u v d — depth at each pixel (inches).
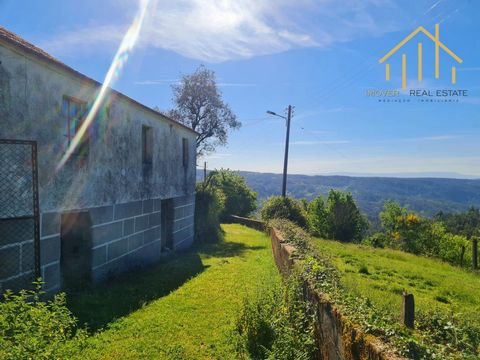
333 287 166.9
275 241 451.5
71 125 292.8
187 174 626.5
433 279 427.5
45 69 256.5
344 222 1034.7
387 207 1157.1
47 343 128.3
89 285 309.3
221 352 192.9
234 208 1277.1
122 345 195.5
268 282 302.0
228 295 297.1
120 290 309.9
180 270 409.7
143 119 431.8
